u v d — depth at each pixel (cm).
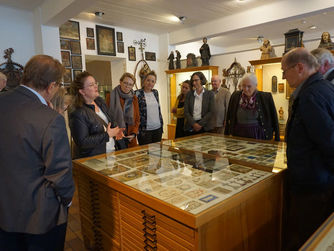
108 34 580
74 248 204
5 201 109
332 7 397
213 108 331
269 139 256
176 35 649
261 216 132
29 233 111
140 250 133
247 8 489
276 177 137
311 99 124
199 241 99
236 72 541
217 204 103
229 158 168
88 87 200
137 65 639
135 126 311
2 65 426
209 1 448
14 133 107
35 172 110
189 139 242
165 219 113
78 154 211
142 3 450
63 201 117
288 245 152
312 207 137
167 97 670
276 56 469
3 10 427
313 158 131
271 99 256
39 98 116
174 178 136
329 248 69
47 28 440
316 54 179
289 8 443
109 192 152
